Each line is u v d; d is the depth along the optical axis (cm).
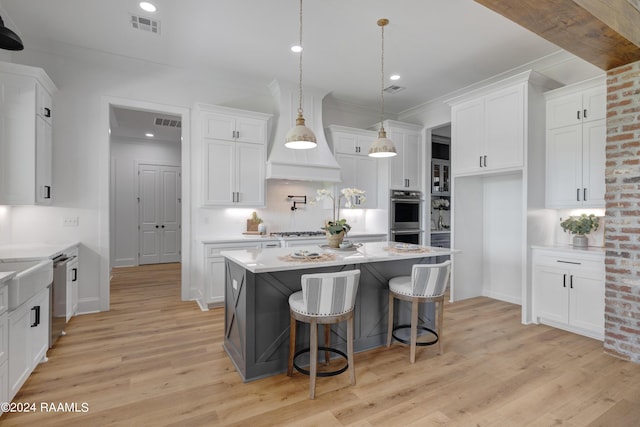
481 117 410
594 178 336
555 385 235
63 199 381
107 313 394
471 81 470
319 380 242
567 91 358
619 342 277
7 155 307
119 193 711
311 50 383
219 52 390
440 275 269
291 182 521
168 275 618
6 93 307
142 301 447
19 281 203
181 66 432
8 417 196
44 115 339
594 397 220
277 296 255
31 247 334
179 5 300
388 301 311
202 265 420
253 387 233
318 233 488
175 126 648
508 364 267
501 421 196
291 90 482
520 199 439
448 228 630
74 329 339
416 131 570
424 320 335
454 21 322
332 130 527
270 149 492
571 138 356
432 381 241
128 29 343
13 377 204
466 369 258
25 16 319
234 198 446
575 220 354
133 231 725
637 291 266
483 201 484
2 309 188
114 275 618
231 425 191
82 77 389
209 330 342
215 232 467
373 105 577
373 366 264
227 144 442
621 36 228
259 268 222
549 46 370
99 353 284
